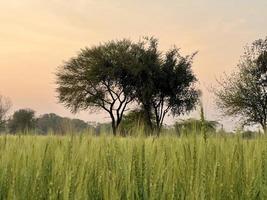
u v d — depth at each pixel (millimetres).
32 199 2846
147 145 3451
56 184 2859
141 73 55188
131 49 57438
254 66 43594
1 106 53406
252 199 2912
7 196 2861
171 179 2877
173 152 3178
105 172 2939
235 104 42688
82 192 2773
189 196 2713
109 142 3586
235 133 3824
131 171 2893
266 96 42969
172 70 56625
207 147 3160
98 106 56469
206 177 2818
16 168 3148
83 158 3223
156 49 57531
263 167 3102
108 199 2725
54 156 3350
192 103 56469
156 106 57031
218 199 2771
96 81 54906
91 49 56188
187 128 3387
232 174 3016
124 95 56500
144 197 2818
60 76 56969
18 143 4070
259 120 42250
